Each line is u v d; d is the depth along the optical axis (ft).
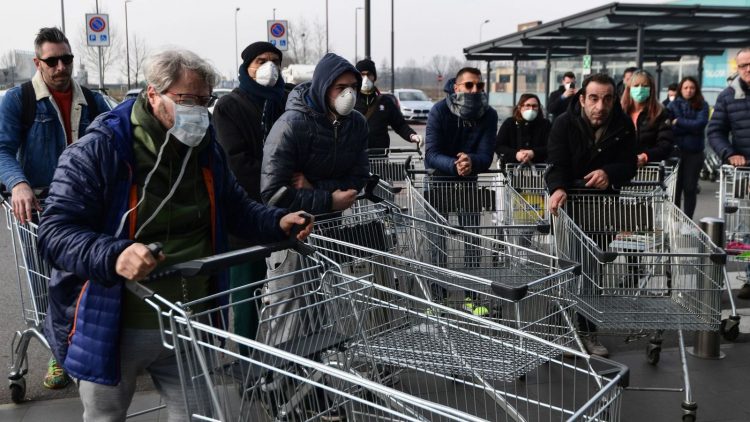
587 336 15.69
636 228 15.72
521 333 9.67
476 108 18.31
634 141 16.39
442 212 18.24
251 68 14.90
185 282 8.66
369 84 25.86
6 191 12.91
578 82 70.69
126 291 8.29
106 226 8.26
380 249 13.43
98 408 8.61
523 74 86.74
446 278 13.03
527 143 23.30
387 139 26.81
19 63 69.41
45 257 7.92
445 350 10.46
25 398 14.20
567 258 14.74
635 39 53.21
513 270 14.53
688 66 70.18
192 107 8.05
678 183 28.91
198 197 8.88
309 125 12.74
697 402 14.01
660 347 15.81
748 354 16.66
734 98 20.67
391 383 10.91
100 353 8.15
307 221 9.29
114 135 8.07
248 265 13.71
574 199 15.81
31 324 13.29
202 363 7.54
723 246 16.72
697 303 13.48
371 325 10.77
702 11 40.75
